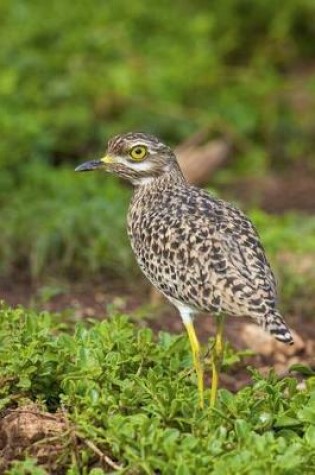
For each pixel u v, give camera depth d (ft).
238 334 44.60
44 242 50.29
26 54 65.26
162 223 34.81
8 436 32.32
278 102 67.82
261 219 52.75
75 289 48.62
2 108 60.90
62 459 31.78
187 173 60.59
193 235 33.96
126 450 31.04
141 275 49.90
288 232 52.29
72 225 50.90
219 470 29.86
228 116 66.18
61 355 34.88
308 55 75.20
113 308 44.60
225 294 32.83
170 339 37.52
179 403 32.78
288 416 32.89
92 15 69.46
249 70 70.23
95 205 52.29
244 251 33.63
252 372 35.32
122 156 38.32
